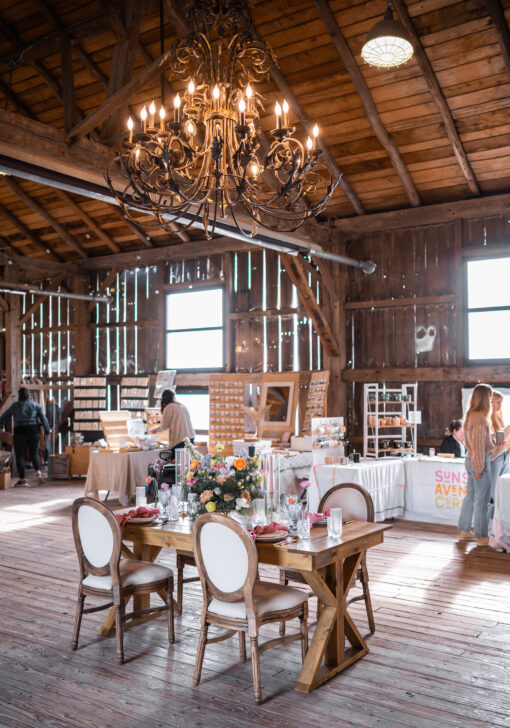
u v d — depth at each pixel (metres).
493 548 6.18
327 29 6.81
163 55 4.81
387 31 5.24
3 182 11.01
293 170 3.57
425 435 9.12
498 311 8.66
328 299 9.81
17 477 11.59
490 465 6.36
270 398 9.63
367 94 7.38
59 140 5.10
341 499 4.41
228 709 3.19
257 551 3.42
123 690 3.40
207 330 11.32
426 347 9.18
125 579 3.80
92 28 6.93
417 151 8.11
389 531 6.94
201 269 11.38
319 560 3.45
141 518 4.11
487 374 8.60
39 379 13.00
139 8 5.90
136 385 11.53
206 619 3.47
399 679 3.49
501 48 6.55
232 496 3.93
